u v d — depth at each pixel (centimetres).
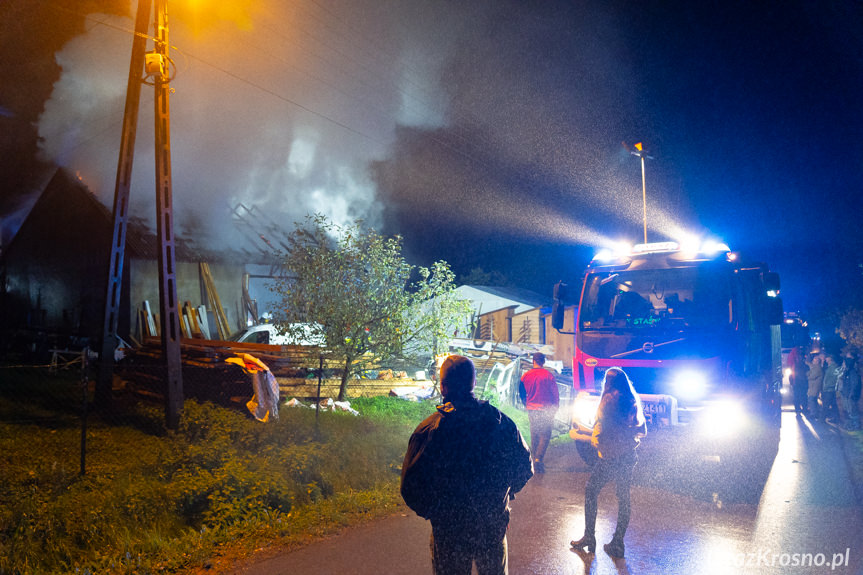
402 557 543
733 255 911
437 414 361
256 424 926
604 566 515
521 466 358
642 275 913
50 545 523
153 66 1042
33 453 802
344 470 820
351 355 1317
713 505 714
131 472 729
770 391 1005
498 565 355
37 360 2422
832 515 668
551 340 2711
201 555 536
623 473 548
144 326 2141
